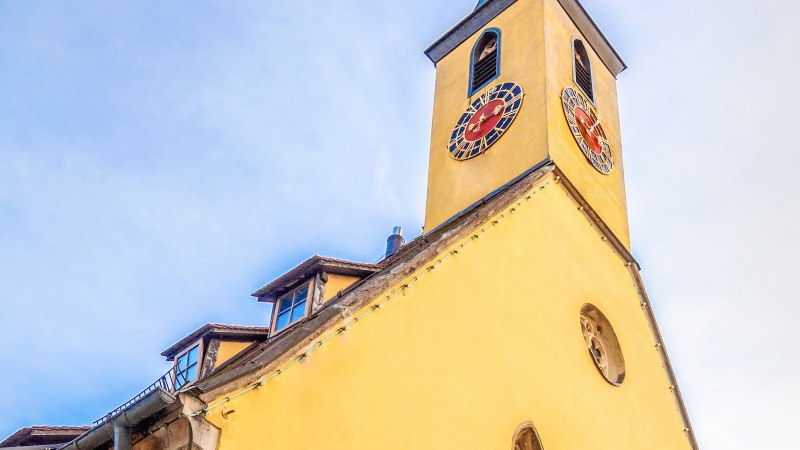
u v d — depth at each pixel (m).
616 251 21.56
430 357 13.18
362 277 16.83
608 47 27.70
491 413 13.83
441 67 27.25
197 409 9.67
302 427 10.67
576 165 21.84
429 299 13.79
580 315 18.53
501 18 26.05
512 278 16.27
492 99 23.77
